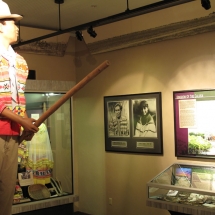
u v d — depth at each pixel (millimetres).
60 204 4680
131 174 4750
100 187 5199
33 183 4570
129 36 4668
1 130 1505
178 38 4160
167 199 3240
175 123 4176
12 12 4531
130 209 4766
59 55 5430
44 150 4660
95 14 4719
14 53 1620
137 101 4633
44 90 4465
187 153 4078
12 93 1564
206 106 3910
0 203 1591
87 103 5367
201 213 2988
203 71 3939
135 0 4145
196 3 3932
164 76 4320
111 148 4980
